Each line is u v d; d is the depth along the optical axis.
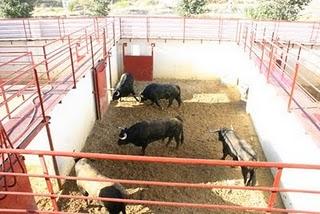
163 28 17.75
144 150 9.52
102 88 12.02
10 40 16.44
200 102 13.80
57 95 7.93
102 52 12.77
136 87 15.77
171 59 16.80
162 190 7.91
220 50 16.53
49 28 18.00
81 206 7.22
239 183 8.23
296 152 6.66
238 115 12.46
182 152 9.76
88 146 10.08
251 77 11.95
